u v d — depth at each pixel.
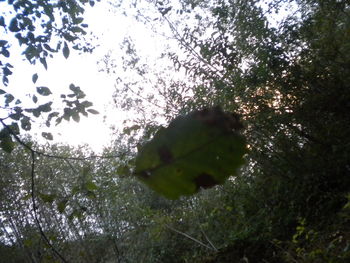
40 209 9.86
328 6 6.54
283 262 6.11
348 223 5.79
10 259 11.66
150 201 10.02
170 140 0.59
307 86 6.88
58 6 4.98
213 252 7.57
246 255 7.09
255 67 6.77
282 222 6.94
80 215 4.04
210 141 0.58
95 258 10.14
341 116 6.91
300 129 7.14
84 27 4.96
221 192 8.49
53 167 10.51
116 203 9.60
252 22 6.57
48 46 4.62
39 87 3.68
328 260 4.91
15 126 3.58
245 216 7.59
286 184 7.29
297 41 6.94
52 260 5.28
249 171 7.82
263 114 6.77
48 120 3.80
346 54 6.85
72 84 3.89
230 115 0.58
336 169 6.80
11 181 10.63
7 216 10.48
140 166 0.62
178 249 8.61
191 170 0.59
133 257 9.35
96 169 9.20
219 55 6.50
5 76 4.40
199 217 8.59
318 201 6.76
